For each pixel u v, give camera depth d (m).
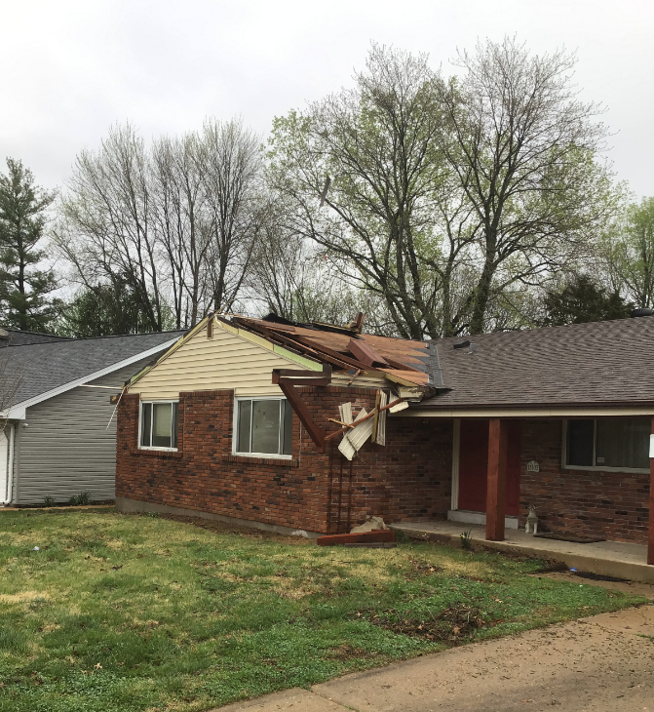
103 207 38.34
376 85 27.92
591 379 10.74
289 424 12.74
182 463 15.38
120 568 9.13
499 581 8.63
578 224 26.84
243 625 6.54
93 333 39.34
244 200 37.53
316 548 10.70
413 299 30.62
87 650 5.76
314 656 5.83
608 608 7.58
